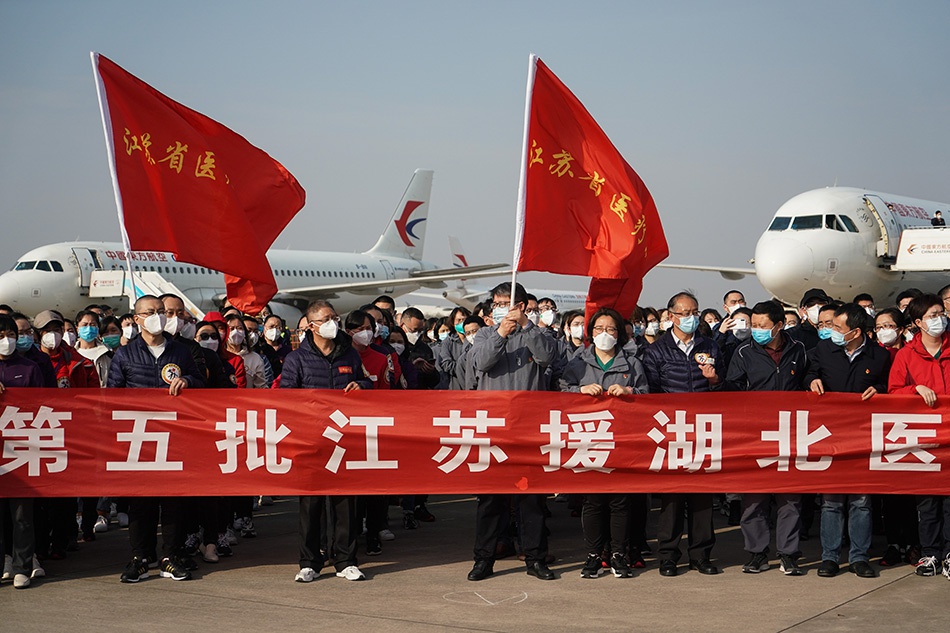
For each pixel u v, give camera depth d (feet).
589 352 26.37
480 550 25.93
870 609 22.27
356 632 20.57
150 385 25.75
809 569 26.86
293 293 130.21
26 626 20.93
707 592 24.12
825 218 84.89
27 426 24.91
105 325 34.81
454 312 39.75
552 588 24.64
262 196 33.63
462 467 25.67
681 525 26.37
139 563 25.35
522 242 26.27
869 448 25.62
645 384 26.17
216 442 25.41
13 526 24.77
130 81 29.78
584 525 26.16
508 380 26.08
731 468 25.80
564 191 26.81
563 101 26.91
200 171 30.32
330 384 25.91
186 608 22.50
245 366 33.58
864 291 87.30
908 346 26.35
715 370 26.73
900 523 27.07
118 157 29.27
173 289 106.32
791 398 25.76
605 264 26.73
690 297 26.30
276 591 24.23
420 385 35.78
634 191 27.20
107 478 25.13
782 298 86.53
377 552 29.60
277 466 25.48
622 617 21.75
